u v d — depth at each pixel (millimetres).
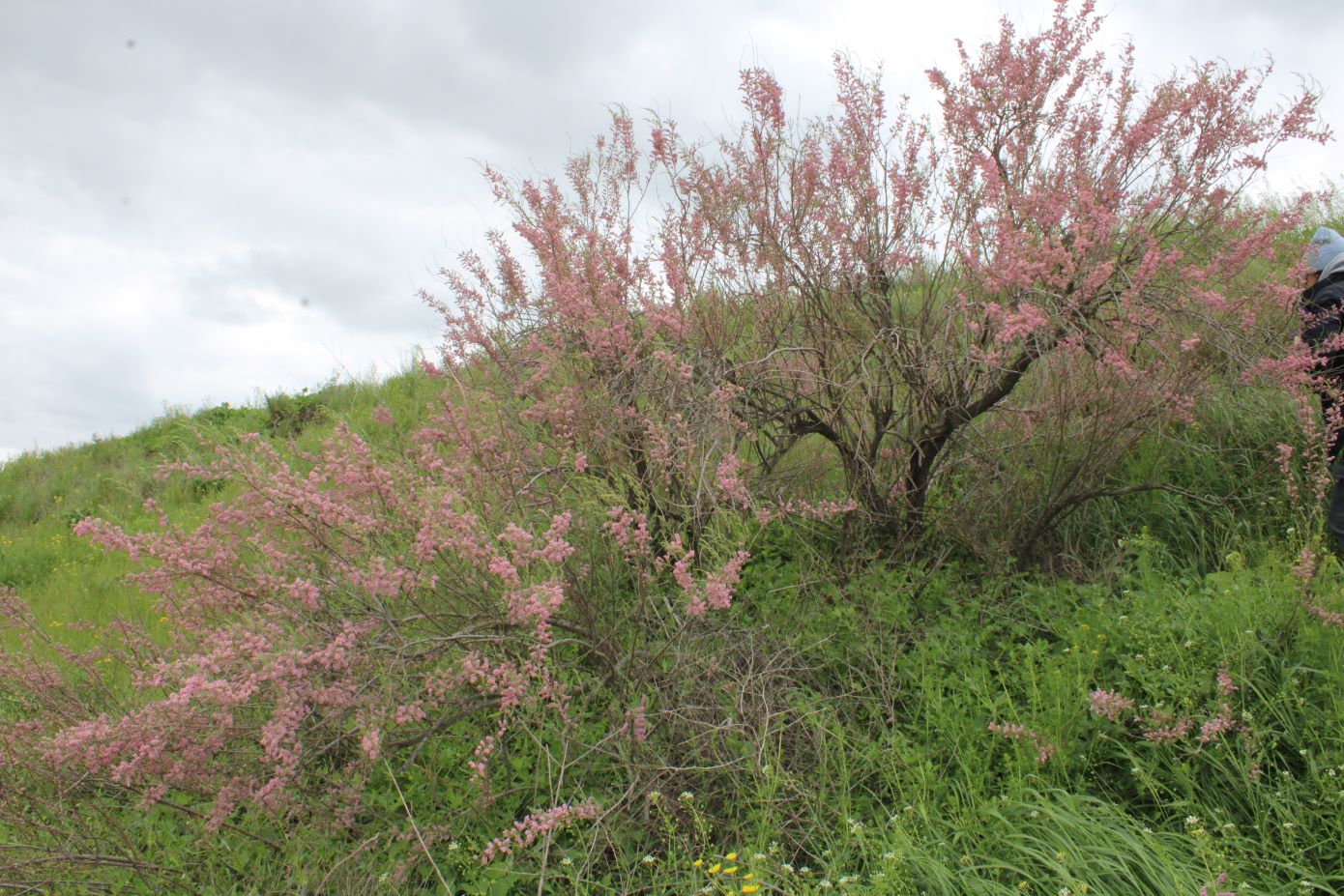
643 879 3227
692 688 3885
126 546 3107
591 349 4480
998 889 2838
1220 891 2602
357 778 3314
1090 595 4398
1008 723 3457
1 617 5438
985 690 3791
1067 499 4668
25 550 8844
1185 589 4391
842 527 5012
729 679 3979
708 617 4277
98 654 4070
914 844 3105
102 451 12758
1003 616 4387
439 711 3643
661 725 3723
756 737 3615
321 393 11914
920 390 4609
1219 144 4383
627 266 4750
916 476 4988
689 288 4766
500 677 3430
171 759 3025
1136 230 4391
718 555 4117
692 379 4469
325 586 3340
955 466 5242
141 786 3254
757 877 2971
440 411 4750
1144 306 4199
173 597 3566
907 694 3965
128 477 10484
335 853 3238
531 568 3797
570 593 3779
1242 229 4730
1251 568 4465
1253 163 4305
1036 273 4062
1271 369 4422
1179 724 3279
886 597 4504
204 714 3059
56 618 6277
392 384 11164
